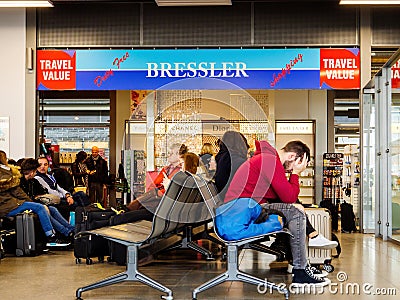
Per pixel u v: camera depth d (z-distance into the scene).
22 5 8.94
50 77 9.57
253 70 9.42
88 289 4.25
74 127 16.45
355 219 10.44
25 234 6.73
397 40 9.38
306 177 13.73
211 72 9.45
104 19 9.55
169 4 8.80
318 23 9.44
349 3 8.55
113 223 5.64
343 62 9.41
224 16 9.46
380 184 8.86
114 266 5.95
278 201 4.94
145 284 4.49
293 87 9.42
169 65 9.49
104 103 16.08
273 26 9.45
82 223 6.11
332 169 13.16
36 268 5.80
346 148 12.65
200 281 4.94
